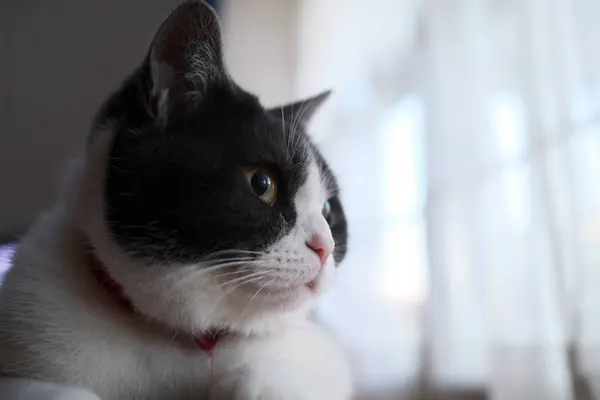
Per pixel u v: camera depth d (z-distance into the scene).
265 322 0.76
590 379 0.90
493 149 1.11
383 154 1.60
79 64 1.91
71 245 0.75
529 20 1.05
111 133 0.75
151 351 0.70
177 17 0.71
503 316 1.05
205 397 0.71
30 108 1.91
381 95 1.62
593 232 0.92
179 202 0.67
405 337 1.42
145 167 0.68
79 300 0.70
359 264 1.61
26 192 1.90
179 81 0.74
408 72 1.49
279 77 2.22
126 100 0.75
